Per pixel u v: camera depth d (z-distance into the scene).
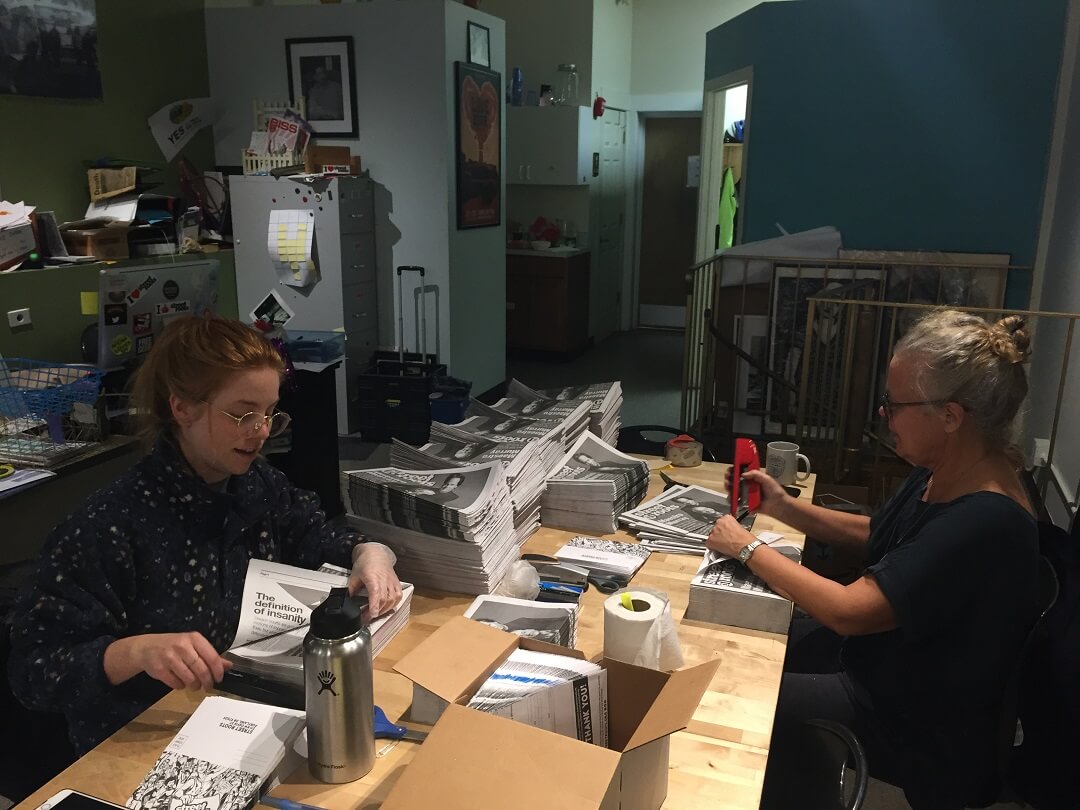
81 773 1.14
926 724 1.54
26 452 2.74
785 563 1.57
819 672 1.88
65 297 3.66
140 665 1.20
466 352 5.55
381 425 4.97
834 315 4.30
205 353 1.30
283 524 1.67
